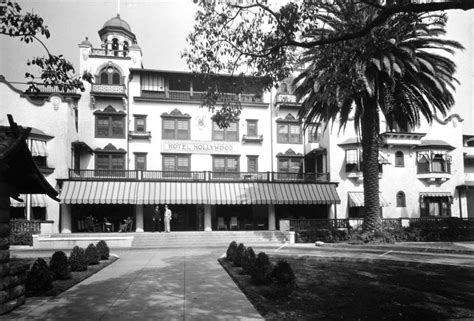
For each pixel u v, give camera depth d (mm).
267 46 11602
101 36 38156
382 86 22359
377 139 23672
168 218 30516
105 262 15977
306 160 37656
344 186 34062
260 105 37344
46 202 29234
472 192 37375
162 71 35062
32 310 8234
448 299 9500
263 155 36906
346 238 26719
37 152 28734
